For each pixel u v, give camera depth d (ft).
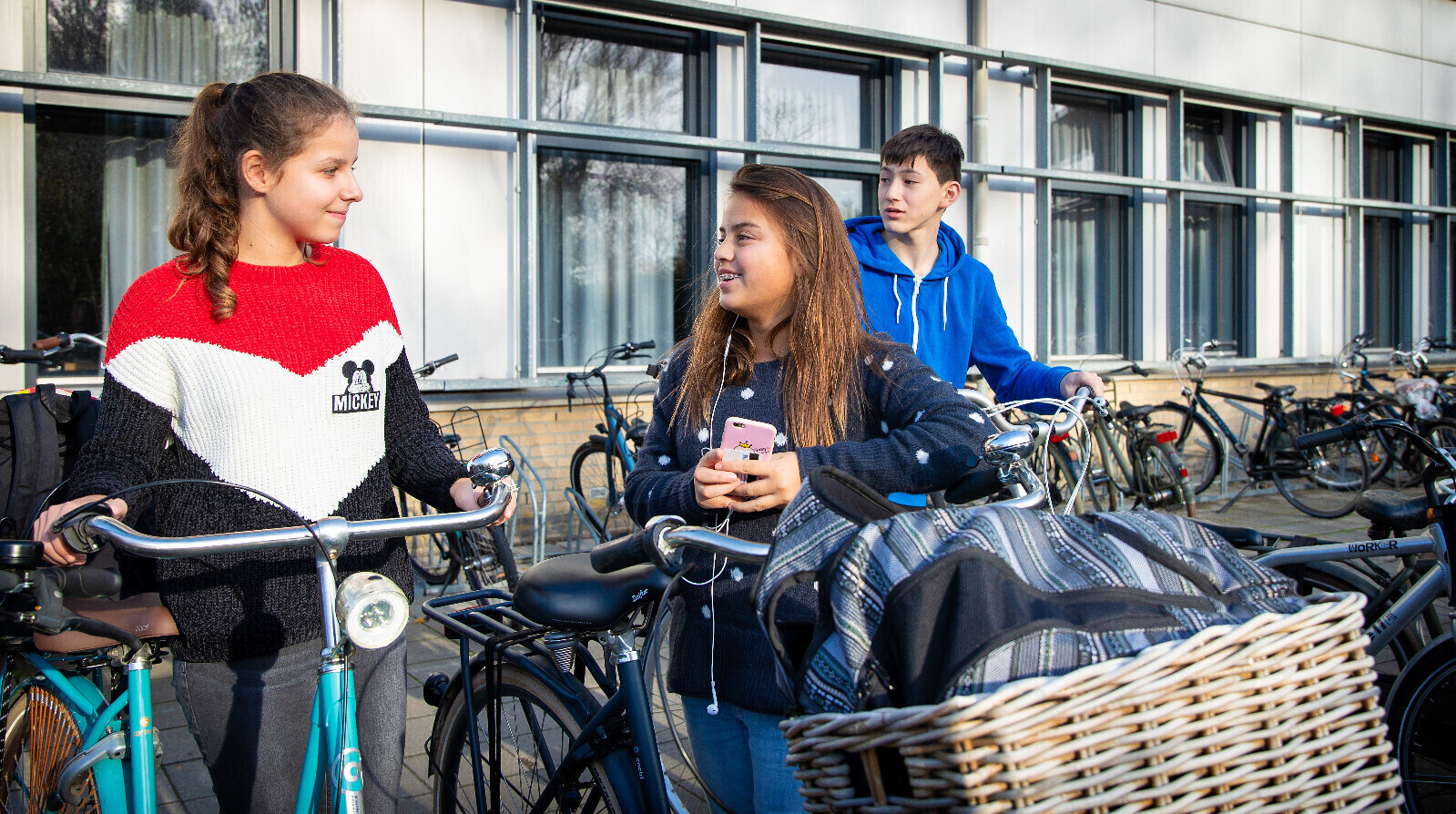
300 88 5.26
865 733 3.30
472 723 6.14
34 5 16.33
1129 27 27.61
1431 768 7.59
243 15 18.04
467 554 16.87
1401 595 8.41
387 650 5.83
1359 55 32.35
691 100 21.97
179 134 5.55
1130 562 3.72
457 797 6.59
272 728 5.47
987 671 3.31
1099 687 3.17
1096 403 7.83
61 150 17.04
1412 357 31.37
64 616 5.09
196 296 5.24
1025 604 3.49
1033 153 26.23
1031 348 26.43
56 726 6.01
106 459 5.05
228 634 5.32
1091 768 3.15
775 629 3.84
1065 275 27.78
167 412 5.27
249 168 5.20
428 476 5.98
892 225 8.66
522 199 19.84
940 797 3.19
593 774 5.58
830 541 3.89
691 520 5.42
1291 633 3.45
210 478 5.29
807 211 5.36
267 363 5.29
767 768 5.28
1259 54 30.17
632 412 21.61
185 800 9.18
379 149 18.93
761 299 5.40
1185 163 29.76
